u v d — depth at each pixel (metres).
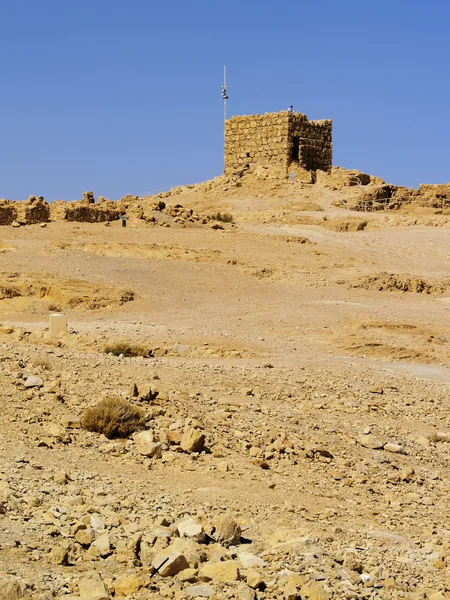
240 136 99.88
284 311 42.91
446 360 35.44
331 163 101.25
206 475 15.70
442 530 14.50
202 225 67.62
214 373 25.30
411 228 73.00
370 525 14.26
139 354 30.00
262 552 11.44
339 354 35.00
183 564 9.98
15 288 42.59
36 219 63.28
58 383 19.73
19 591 8.77
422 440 21.03
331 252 60.25
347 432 20.58
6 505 11.76
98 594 8.93
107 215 66.50
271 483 15.79
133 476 14.84
